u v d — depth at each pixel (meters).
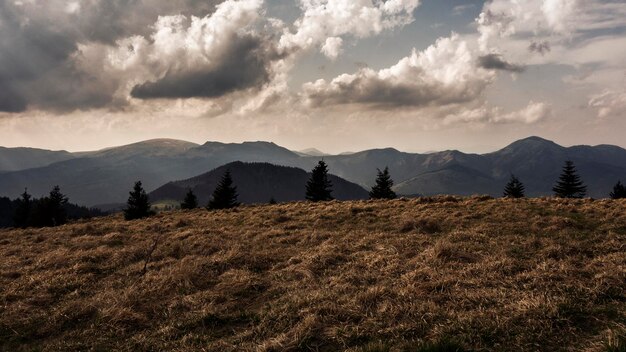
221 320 10.16
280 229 23.30
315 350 7.99
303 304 10.29
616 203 24.14
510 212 22.69
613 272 10.45
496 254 13.87
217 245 18.86
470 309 9.09
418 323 8.48
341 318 9.21
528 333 7.66
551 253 13.52
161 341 9.27
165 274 14.20
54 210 60.78
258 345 8.29
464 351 7.11
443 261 13.24
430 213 24.34
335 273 13.48
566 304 8.56
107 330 10.10
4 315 11.52
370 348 7.41
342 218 25.73
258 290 12.50
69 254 18.97
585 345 7.04
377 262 14.09
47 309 12.12
